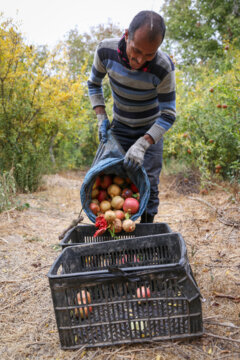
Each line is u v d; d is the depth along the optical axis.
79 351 1.72
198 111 5.36
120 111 2.70
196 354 1.64
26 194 5.45
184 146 5.74
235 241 3.09
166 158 7.18
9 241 3.36
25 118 5.61
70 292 1.69
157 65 2.21
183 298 1.68
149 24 1.77
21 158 5.58
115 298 1.70
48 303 2.25
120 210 2.66
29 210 4.52
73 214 4.60
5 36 5.10
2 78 5.16
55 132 6.45
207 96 5.41
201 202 4.55
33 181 5.78
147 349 1.70
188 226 3.67
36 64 6.35
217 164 5.35
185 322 1.75
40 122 5.89
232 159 5.12
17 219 4.07
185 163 6.26
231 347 1.68
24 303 2.26
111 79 2.50
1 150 5.57
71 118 6.75
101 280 1.66
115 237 2.66
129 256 2.25
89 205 2.68
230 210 3.96
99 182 2.72
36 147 5.93
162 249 2.24
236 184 4.73
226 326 1.85
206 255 2.84
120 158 2.57
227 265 2.61
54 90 5.78
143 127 2.75
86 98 9.47
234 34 11.86
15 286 2.48
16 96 5.53
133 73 2.30
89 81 2.83
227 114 4.94
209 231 3.44
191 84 7.49
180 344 1.72
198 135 5.48
